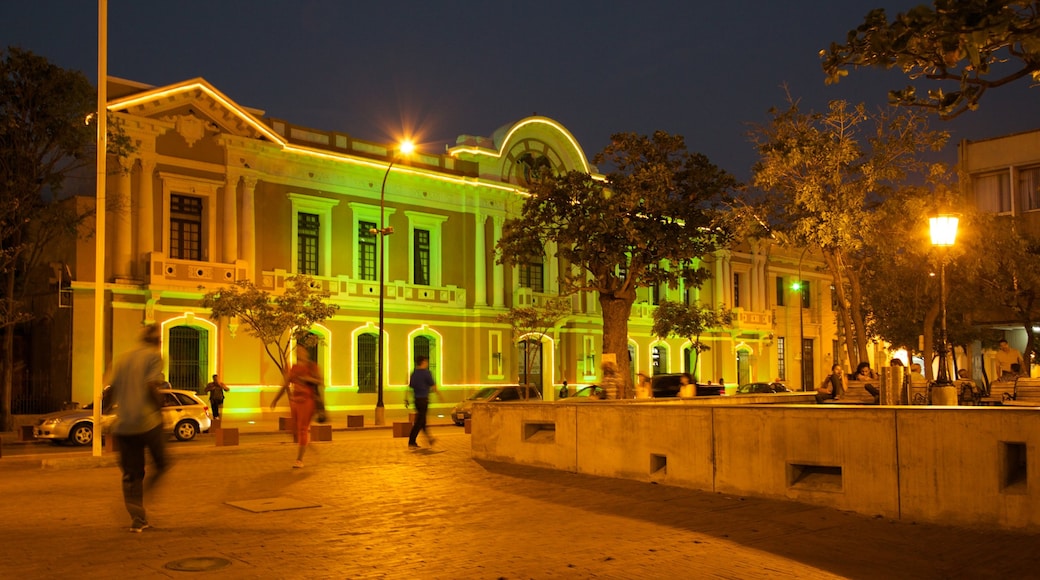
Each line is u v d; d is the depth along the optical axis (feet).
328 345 130.62
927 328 104.88
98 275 63.10
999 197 115.14
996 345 127.65
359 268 135.54
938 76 24.57
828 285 214.69
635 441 44.29
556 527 32.53
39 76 94.58
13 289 106.63
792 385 202.59
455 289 145.48
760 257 196.85
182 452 67.15
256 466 53.42
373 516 34.58
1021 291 102.53
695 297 184.75
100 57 64.85
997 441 31.99
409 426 86.58
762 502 37.88
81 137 97.45
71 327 107.14
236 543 28.99
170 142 115.44
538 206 93.35
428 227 144.15
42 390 109.91
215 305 109.40
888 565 27.37
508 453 52.54
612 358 68.69
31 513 35.09
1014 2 21.50
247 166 122.11
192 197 118.21
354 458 57.77
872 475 34.96
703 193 88.99
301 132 129.90
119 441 31.01
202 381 116.98
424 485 43.50
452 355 145.48
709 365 187.01
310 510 35.99
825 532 31.94
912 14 22.09
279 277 124.77
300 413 51.98
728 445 39.96
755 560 27.61
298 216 129.29
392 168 137.49
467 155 148.87
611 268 90.17
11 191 93.35
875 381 71.20
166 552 27.53
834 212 77.10
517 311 139.33
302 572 25.14
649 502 38.06
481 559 27.14
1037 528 30.91
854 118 78.13
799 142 77.56
